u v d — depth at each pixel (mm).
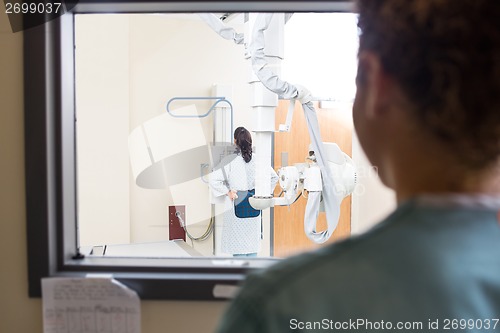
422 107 341
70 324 839
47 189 833
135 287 835
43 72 823
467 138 337
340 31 2369
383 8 363
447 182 356
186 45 3275
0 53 832
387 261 341
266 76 1693
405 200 370
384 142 391
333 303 335
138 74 3172
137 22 3146
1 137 841
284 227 3254
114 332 838
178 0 869
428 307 327
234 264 879
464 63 325
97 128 2986
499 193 365
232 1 878
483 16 324
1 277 857
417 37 338
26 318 861
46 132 829
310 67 2664
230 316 363
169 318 850
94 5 899
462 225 342
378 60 367
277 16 1692
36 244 833
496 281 335
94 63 2957
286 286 349
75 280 832
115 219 3051
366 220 1789
